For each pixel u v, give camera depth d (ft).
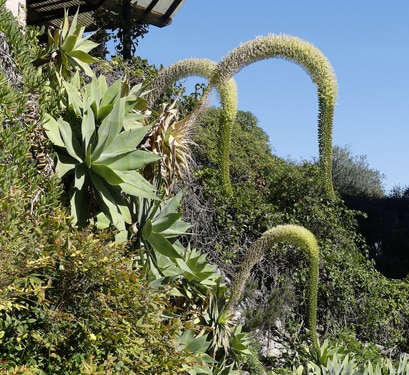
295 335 32.78
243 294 29.22
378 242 75.46
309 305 16.74
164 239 15.79
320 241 37.45
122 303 13.24
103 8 36.06
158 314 14.10
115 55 32.76
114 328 12.77
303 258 34.73
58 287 12.73
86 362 12.34
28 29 17.72
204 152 37.81
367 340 37.24
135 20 36.81
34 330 11.90
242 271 17.63
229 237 33.50
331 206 40.22
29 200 13.39
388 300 38.78
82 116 15.62
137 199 16.07
